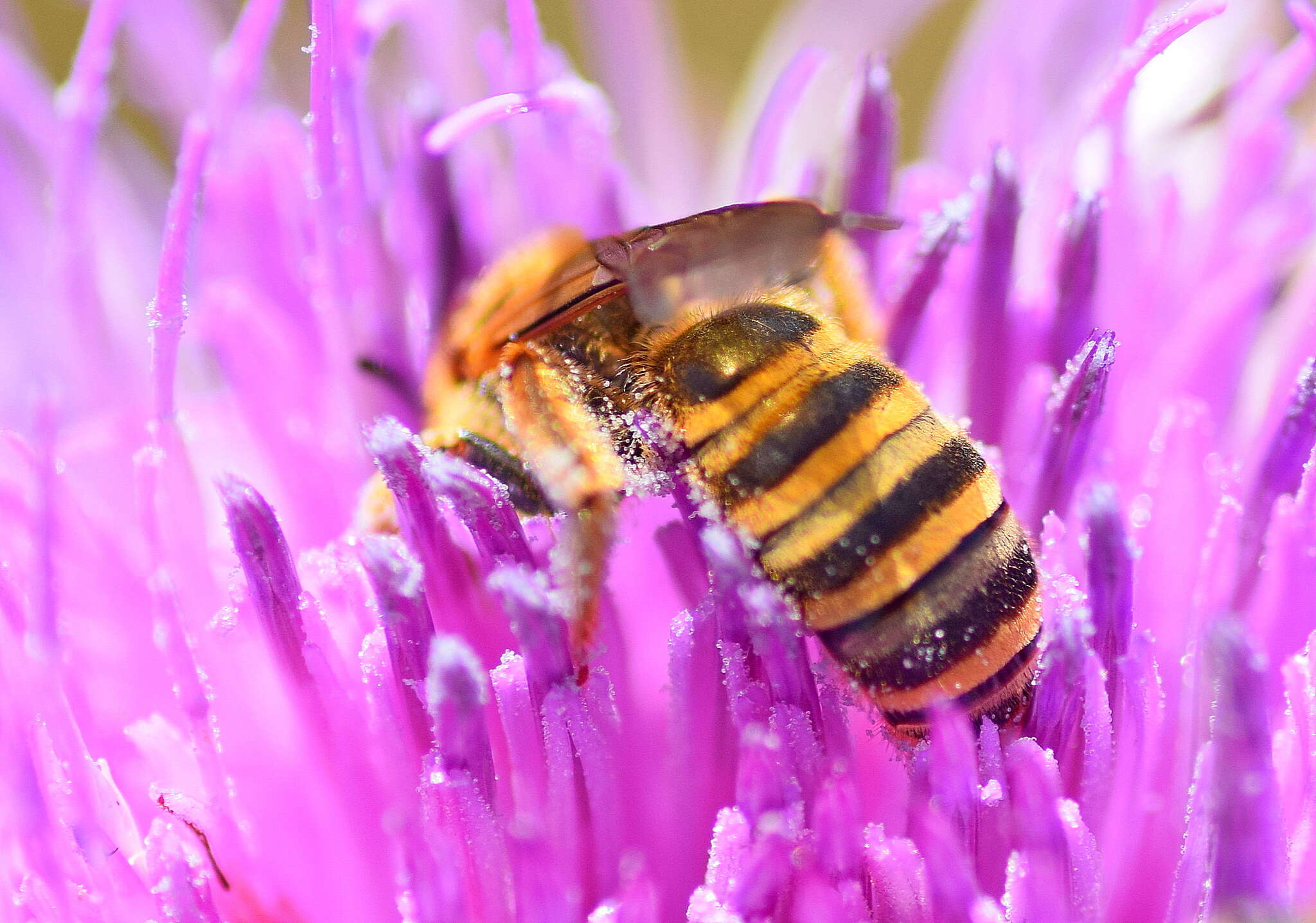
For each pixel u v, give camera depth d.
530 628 0.07
